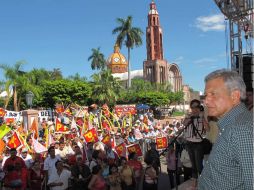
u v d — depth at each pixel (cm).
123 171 1025
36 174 994
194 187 563
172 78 10144
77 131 1764
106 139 1470
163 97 6625
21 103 4541
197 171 554
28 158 1148
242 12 1102
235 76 229
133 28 5953
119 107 4369
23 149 1182
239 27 1178
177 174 1217
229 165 194
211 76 235
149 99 6500
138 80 7962
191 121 563
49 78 5484
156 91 7256
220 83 228
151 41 10088
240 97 227
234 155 192
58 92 4816
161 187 1370
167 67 9688
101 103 5334
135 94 6575
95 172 909
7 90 4156
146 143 1800
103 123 2036
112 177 1005
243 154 187
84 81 5531
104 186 909
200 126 554
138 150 1427
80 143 1457
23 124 2186
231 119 220
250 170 184
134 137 1780
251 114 210
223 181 196
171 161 1215
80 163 975
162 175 1575
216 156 201
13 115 2220
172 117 6531
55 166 975
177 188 605
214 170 201
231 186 194
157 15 10212
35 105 4750
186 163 1061
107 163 1076
